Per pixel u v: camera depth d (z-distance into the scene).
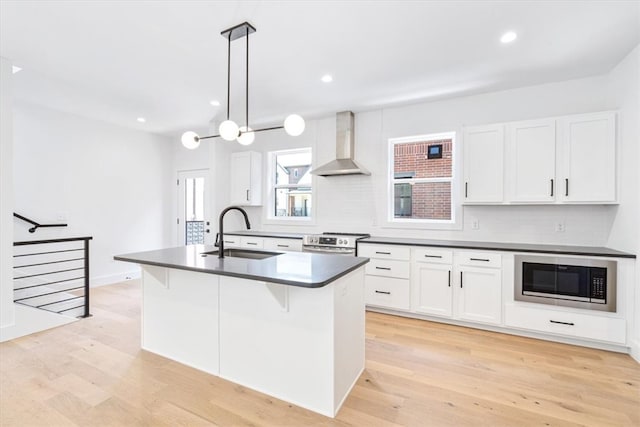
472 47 2.58
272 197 5.28
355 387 2.13
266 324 2.08
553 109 3.30
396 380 2.21
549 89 3.31
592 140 2.86
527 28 2.31
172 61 2.84
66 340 2.85
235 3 2.02
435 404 1.95
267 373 2.08
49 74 3.12
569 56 2.73
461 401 1.97
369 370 2.35
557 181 3.00
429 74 3.11
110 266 5.01
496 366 2.41
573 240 3.21
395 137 4.12
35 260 4.18
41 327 3.06
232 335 2.21
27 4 2.02
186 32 2.37
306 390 1.94
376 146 4.25
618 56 2.72
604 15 2.14
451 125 3.80
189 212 5.83
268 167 5.22
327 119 4.64
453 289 3.24
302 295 1.95
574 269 2.74
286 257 2.43
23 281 4.04
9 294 2.86
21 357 2.52
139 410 1.88
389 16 2.17
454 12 2.12
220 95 3.70
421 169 4.15
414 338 2.94
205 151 5.63
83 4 2.02
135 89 3.51
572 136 2.94
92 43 2.52
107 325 3.22
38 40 2.47
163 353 2.55
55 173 4.35
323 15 2.16
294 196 5.12
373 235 4.27
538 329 2.88
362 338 2.33
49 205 4.29
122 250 5.18
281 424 1.78
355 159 4.38
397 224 4.11
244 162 5.09
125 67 2.96
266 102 3.95
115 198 5.09
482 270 3.11
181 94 3.67
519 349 2.71
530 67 2.95
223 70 3.03
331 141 4.62
